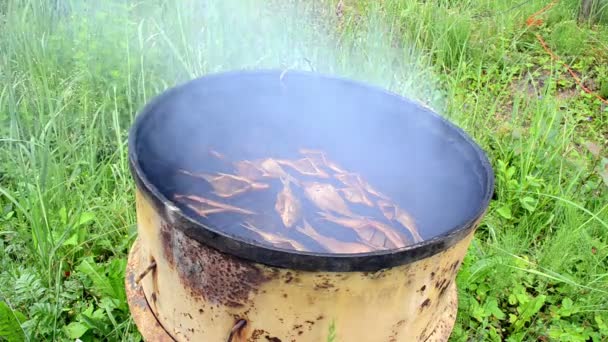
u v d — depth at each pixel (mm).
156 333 1703
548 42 4543
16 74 2979
